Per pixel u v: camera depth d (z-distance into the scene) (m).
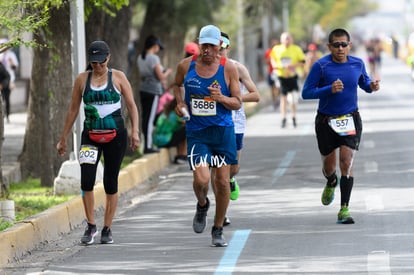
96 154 24.75
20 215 28.48
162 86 44.00
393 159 41.28
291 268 21.55
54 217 26.89
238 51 94.94
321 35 153.75
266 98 92.25
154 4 57.41
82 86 24.58
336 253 23.03
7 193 31.69
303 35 149.00
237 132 26.66
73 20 33.00
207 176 23.23
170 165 43.34
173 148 45.22
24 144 41.50
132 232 26.89
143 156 41.72
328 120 26.80
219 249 23.94
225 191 23.62
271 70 75.62
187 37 74.06
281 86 58.59
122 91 24.77
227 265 22.03
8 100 63.41
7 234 23.58
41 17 30.02
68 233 27.59
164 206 31.56
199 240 25.27
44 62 38.47
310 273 21.02
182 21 57.62
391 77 122.56
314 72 26.69
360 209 29.09
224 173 23.45
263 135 55.06
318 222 27.25
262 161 42.75
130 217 29.53
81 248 24.81
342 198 26.91
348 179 26.81
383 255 22.61
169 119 43.00
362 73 26.98
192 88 23.17
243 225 27.17
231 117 23.45
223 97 22.86
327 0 166.12
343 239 24.69
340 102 26.69
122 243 25.27
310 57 92.75
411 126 56.78
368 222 26.92
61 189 33.09
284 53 58.03
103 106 24.45
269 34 118.50
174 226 27.62
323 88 26.22
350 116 26.70
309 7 144.75
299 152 45.84
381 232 25.44
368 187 33.56
